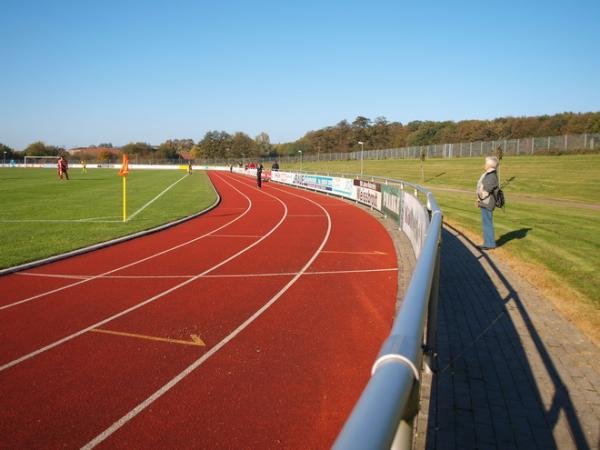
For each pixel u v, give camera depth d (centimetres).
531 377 460
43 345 604
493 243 1043
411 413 147
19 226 1563
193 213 1978
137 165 10862
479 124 8025
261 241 1359
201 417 433
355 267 1024
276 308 743
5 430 417
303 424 420
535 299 695
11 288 862
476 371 475
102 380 509
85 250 1182
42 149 12731
